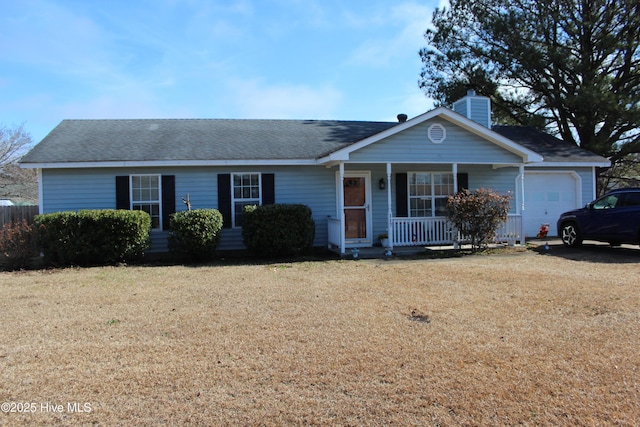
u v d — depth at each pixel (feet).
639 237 36.09
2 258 36.88
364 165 45.65
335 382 12.49
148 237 39.04
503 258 35.99
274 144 45.39
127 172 41.65
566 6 63.82
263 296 22.93
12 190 103.19
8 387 12.41
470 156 41.32
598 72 66.33
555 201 52.24
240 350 14.99
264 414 10.86
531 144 54.90
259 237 38.73
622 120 61.98
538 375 12.74
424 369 13.24
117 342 15.98
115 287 26.23
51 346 15.65
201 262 37.76
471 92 52.06
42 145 42.34
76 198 41.06
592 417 10.53
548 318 18.16
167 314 19.61
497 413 10.76
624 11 61.98
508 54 68.28
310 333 16.61
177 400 11.60
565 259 34.47
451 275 28.02
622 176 85.40
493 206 39.47
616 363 13.51
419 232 42.01
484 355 14.21
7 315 19.88
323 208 44.91
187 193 42.52
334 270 31.32
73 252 36.11
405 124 39.11
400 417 10.66
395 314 19.06
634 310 19.01
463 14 72.49
